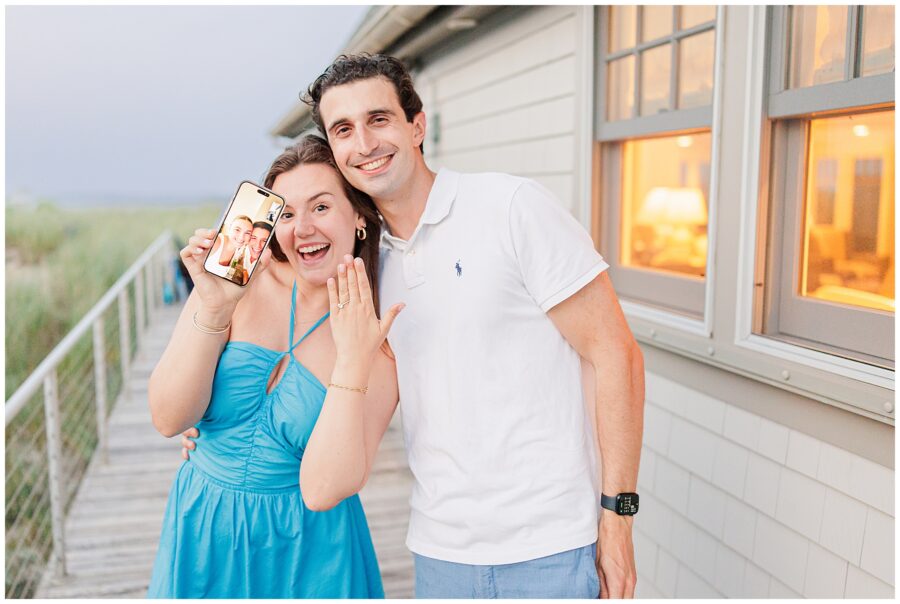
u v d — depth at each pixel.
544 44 3.89
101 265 17.36
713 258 2.53
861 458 1.97
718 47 2.46
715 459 2.57
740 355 2.38
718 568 2.56
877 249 2.02
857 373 1.96
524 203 1.67
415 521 1.82
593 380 1.79
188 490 1.73
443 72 5.78
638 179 3.19
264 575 1.70
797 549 2.18
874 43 1.95
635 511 1.69
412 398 1.78
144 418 6.11
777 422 2.27
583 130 3.42
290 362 1.69
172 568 1.70
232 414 1.68
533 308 1.70
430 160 6.27
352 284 1.58
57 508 3.56
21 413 7.30
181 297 12.46
